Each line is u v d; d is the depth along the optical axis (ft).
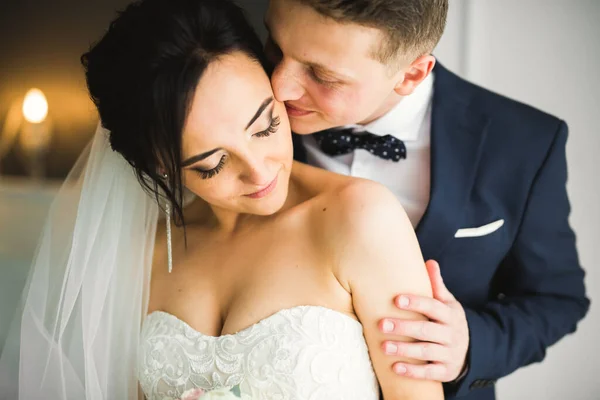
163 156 3.71
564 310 5.22
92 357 4.41
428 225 4.83
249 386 3.89
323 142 5.33
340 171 5.41
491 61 7.32
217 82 3.44
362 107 4.05
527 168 5.02
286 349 3.83
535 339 4.97
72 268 4.42
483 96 5.25
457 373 4.40
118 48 3.67
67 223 4.65
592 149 7.20
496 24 7.23
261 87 3.57
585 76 7.09
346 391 3.84
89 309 4.41
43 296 4.58
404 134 5.19
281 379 3.81
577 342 7.58
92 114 8.39
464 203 4.95
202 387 4.03
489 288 5.55
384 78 3.98
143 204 4.52
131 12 3.73
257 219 4.45
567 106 7.20
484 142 5.06
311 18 3.55
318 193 4.33
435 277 4.31
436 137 5.00
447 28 7.31
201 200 4.99
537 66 7.20
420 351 3.92
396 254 3.93
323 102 3.98
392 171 5.33
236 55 3.51
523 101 7.32
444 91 5.19
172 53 3.43
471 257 5.08
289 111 4.23
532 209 5.07
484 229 4.98
